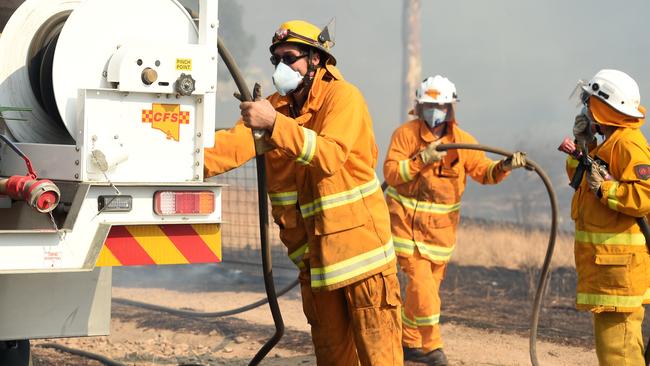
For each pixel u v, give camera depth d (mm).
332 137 4621
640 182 5336
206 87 4484
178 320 8727
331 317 5090
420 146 7328
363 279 4848
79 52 4492
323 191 4789
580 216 5633
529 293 10516
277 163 4992
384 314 4887
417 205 7230
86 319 4547
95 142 4312
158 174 4430
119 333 8234
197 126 4500
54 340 7828
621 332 5539
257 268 11500
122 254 4316
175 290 10516
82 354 7250
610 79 5504
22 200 4629
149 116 4406
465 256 13086
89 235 4242
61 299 4500
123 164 4367
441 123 7301
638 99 5516
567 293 10633
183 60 4430
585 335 8438
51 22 4816
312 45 4766
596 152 5590
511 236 13875
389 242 4934
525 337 8344
